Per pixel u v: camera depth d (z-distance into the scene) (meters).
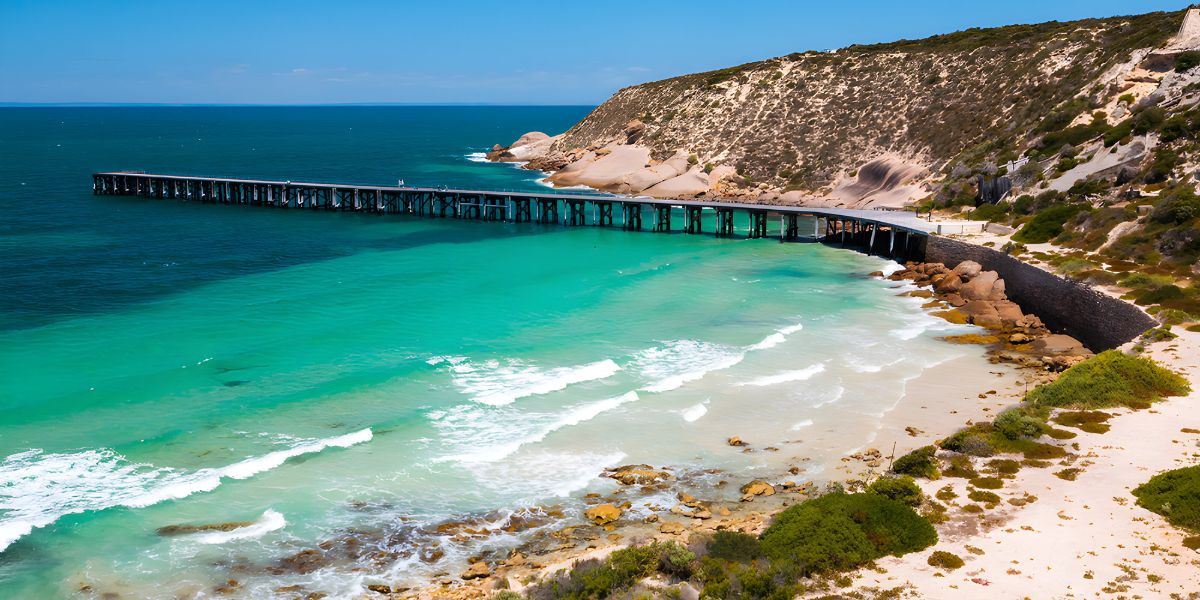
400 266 68.56
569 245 80.00
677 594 21.38
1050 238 62.69
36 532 26.59
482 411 37.03
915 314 54.16
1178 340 39.31
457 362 43.31
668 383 40.47
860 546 22.91
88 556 25.50
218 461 31.72
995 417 33.72
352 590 24.05
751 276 65.56
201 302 55.34
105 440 33.19
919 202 89.06
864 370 42.75
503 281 62.69
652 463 32.44
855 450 33.25
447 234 86.31
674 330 49.69
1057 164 75.44
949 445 30.52
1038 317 53.12
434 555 26.00
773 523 25.06
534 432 34.88
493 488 30.34
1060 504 25.19
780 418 36.66
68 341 45.94
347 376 40.97
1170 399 33.03
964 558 22.44
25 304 53.97
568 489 30.34
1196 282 47.78
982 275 57.69
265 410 36.62
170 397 37.88
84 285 59.75
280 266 68.12
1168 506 23.95
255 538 26.75
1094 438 29.88
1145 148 68.81
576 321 51.47
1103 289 47.59
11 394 37.69
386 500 29.34
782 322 51.62
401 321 51.00
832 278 65.06
